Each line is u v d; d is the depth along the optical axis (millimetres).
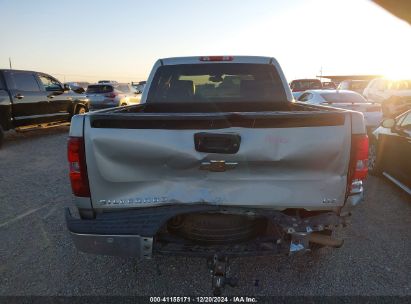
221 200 2312
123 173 2291
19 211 4445
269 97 4418
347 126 2258
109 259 3264
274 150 2217
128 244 2275
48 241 3623
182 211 2281
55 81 11180
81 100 12156
